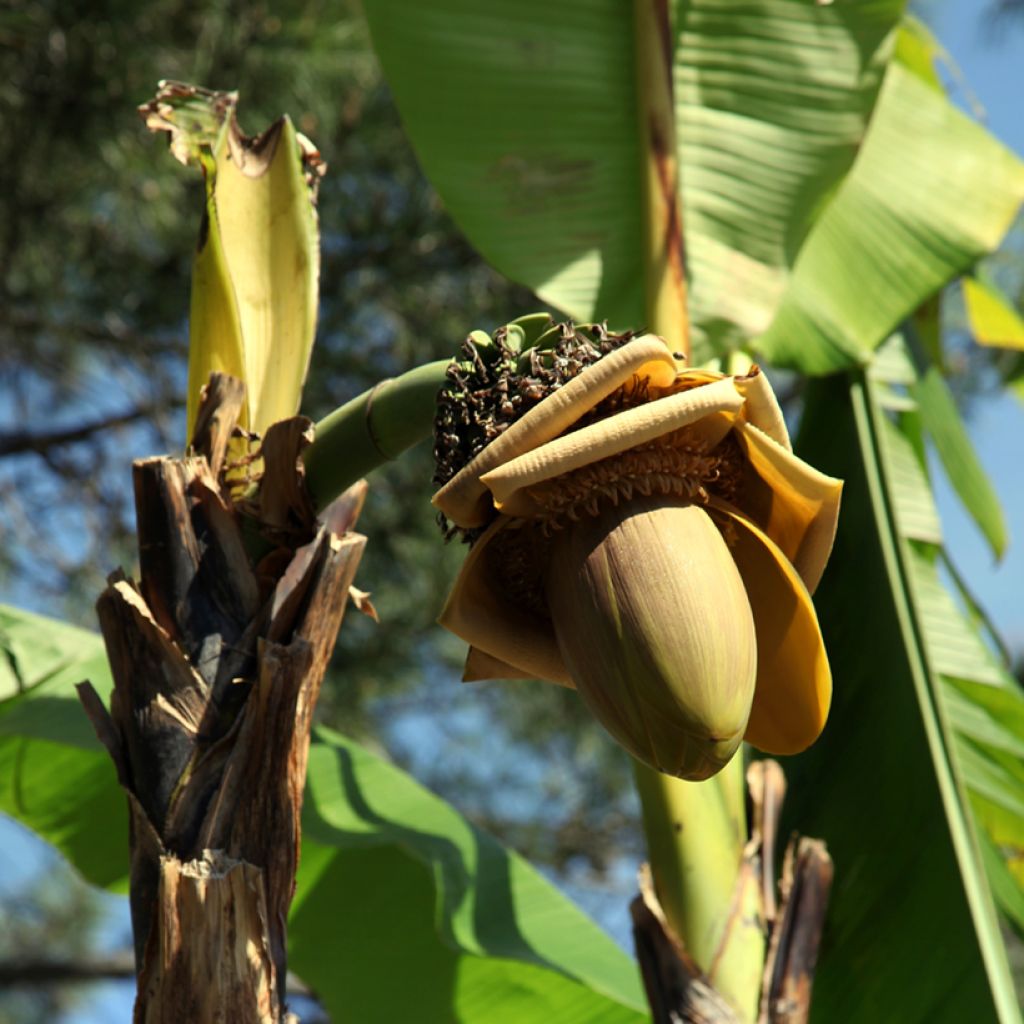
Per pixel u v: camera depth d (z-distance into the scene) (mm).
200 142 1012
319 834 1387
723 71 1472
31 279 2764
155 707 875
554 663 851
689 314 1393
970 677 1638
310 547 914
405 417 876
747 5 1483
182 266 2768
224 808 856
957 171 1696
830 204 1577
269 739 867
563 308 1374
